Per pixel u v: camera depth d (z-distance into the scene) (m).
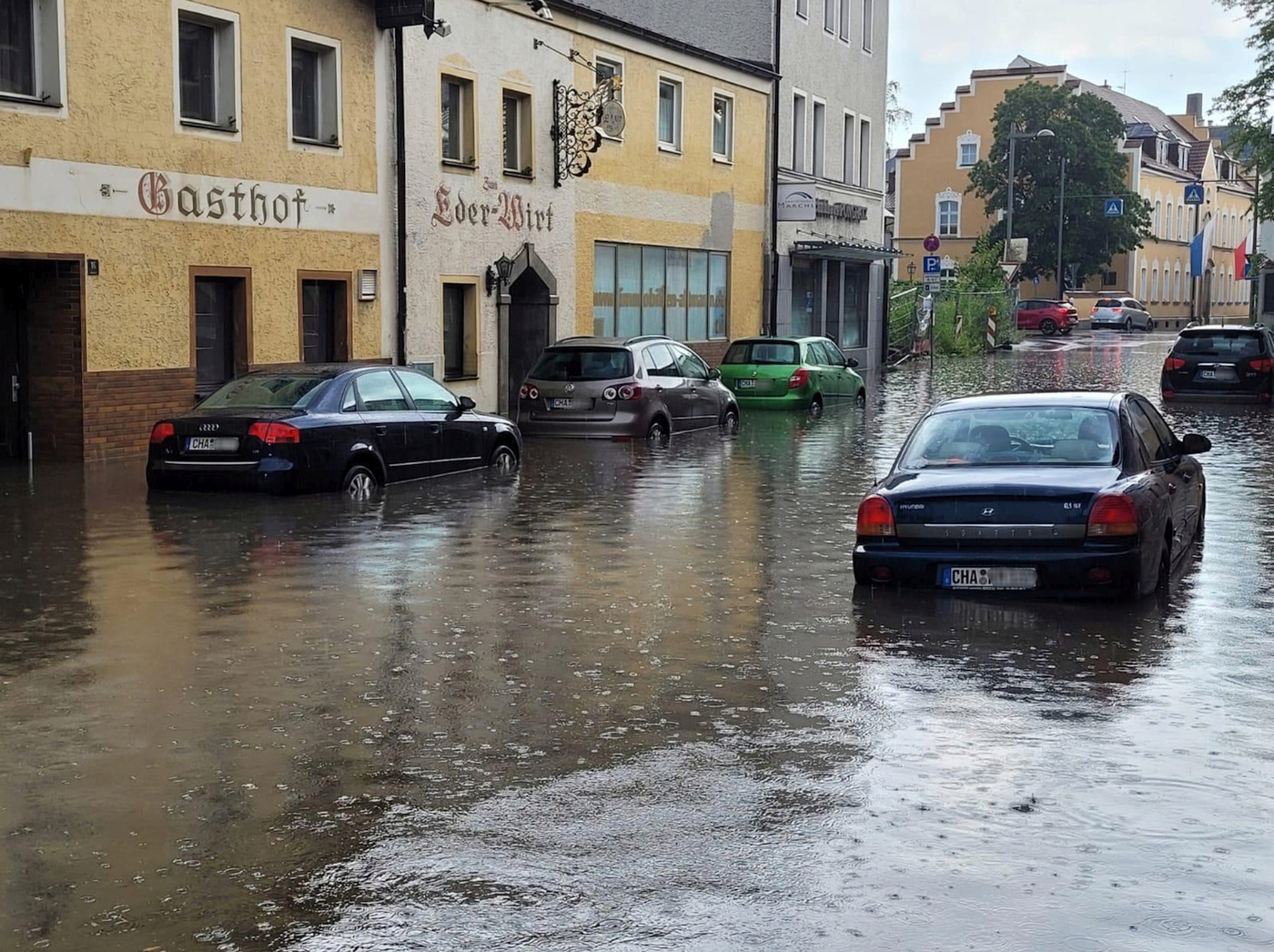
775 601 10.04
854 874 5.04
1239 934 4.55
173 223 19.20
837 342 43.78
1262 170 47.59
